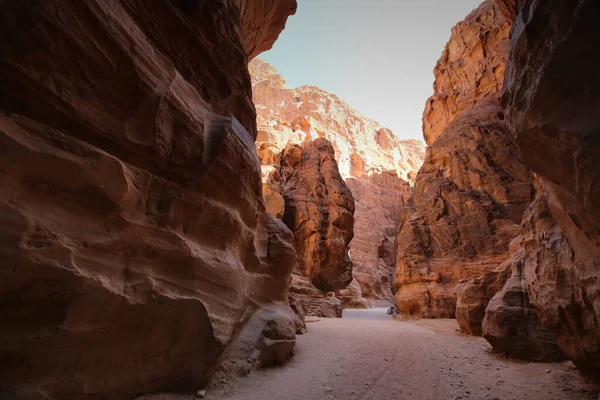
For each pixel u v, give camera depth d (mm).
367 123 92375
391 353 9844
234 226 7527
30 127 4113
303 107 79938
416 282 22516
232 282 7109
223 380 6383
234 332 6844
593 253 5523
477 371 8156
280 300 9805
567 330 6812
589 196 4121
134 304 4898
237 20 10047
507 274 13305
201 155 6531
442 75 35969
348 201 32719
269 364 7824
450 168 25875
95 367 4566
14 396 3693
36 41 4160
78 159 4453
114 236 4883
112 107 5082
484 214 22406
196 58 7672
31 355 3861
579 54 3838
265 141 40438
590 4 3564
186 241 6082
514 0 10031
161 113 5762
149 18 6355
